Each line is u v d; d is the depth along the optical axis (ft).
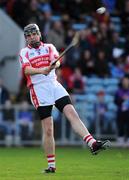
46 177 73.20
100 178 72.02
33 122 146.20
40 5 179.11
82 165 94.27
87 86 165.37
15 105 146.00
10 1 172.04
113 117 148.56
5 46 154.71
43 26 164.86
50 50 77.87
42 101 77.30
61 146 147.02
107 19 176.45
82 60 164.55
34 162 100.99
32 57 77.51
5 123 146.30
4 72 154.92
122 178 72.18
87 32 167.84
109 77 167.43
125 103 146.82
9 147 145.79
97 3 179.63
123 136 147.84
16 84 154.20
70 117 76.02
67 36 167.22
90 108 149.28
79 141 147.43
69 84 157.28
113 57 169.78
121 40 177.06
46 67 76.69
